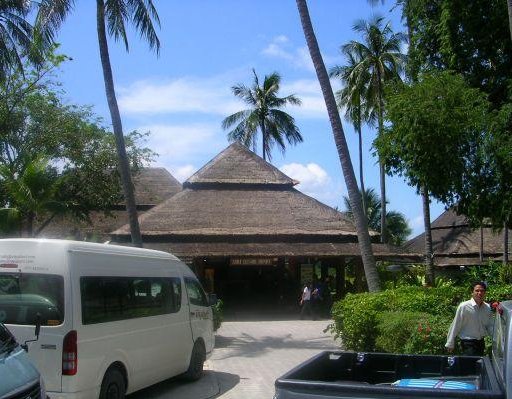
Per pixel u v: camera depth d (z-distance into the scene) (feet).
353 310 43.04
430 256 95.96
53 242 28.78
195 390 38.34
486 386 18.70
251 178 102.06
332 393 16.98
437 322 36.24
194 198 98.32
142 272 34.81
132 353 32.48
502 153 48.06
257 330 74.38
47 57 88.79
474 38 55.26
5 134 91.20
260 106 182.50
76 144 95.20
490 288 50.62
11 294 28.48
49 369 27.40
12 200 77.46
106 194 97.40
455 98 50.08
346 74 147.43
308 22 54.85
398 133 51.08
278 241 92.79
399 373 23.82
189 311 39.78
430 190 51.75
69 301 27.94
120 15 59.93
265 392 37.96
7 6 75.25
